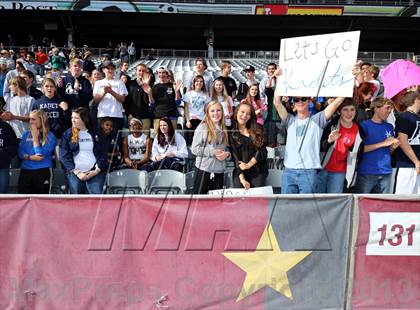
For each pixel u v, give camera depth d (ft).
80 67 28.58
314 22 169.58
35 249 15.17
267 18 166.61
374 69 26.16
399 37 177.17
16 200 15.03
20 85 25.49
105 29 173.47
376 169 19.60
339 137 19.10
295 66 17.99
